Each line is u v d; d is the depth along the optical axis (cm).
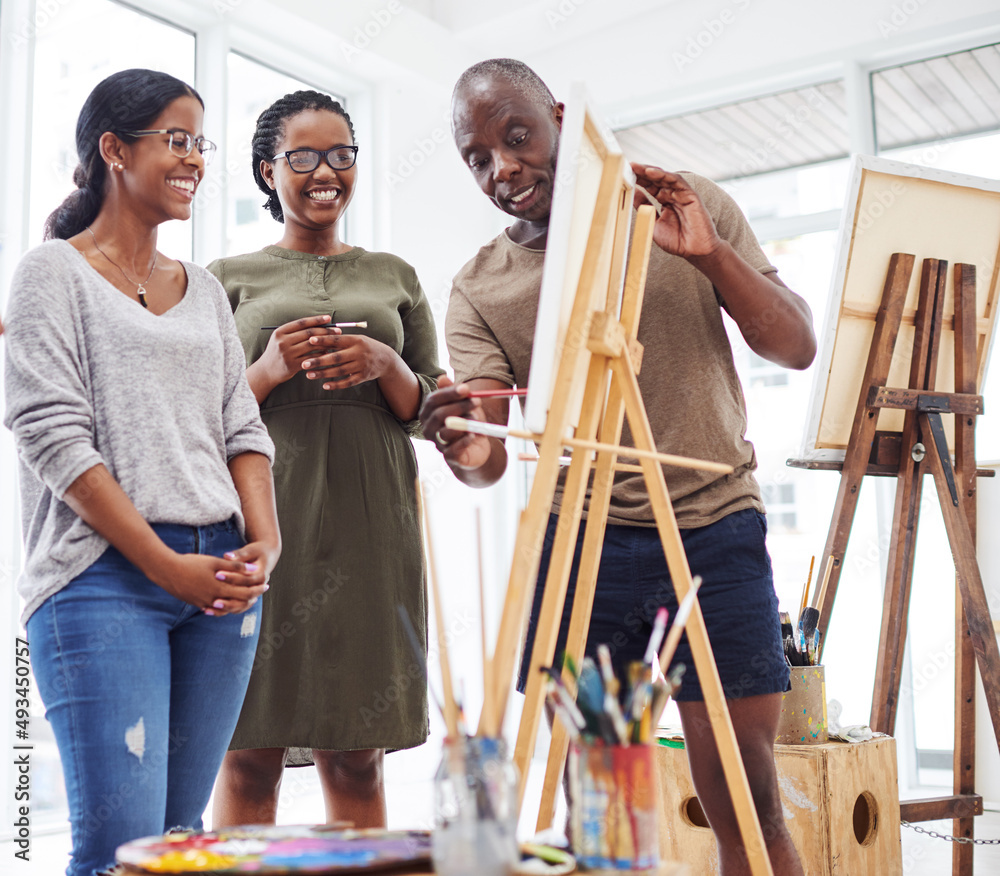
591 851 86
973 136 352
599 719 87
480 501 430
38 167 296
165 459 130
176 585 123
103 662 120
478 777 80
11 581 277
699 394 149
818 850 196
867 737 215
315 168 189
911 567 238
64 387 125
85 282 132
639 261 118
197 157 142
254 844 87
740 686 140
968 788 232
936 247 246
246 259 194
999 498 327
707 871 211
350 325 177
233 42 363
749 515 147
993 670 225
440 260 424
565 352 102
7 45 291
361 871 81
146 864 81
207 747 133
